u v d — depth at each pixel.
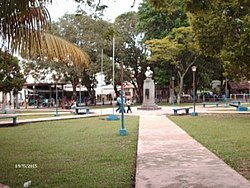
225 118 24.73
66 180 7.73
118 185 7.20
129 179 7.67
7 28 6.82
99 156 10.59
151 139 13.83
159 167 8.55
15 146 12.91
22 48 7.09
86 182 7.48
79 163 9.59
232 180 7.19
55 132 17.45
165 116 27.73
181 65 49.88
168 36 45.69
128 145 12.77
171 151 10.87
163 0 9.47
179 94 51.81
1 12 6.29
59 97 61.34
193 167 8.48
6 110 37.22
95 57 47.66
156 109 37.00
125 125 20.56
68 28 45.06
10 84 35.91
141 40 54.09
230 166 8.66
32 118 27.03
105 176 7.98
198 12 9.53
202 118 24.94
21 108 47.94
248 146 11.85
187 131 16.58
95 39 45.84
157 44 45.25
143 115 29.33
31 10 6.66
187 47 44.44
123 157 10.32
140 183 7.03
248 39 20.44
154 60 48.44
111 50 49.75
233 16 21.38
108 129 18.52
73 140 14.39
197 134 15.31
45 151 11.75
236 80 27.55
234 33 21.84
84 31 45.91
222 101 61.12
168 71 52.62
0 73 34.62
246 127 18.34
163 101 63.94
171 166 8.64
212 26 22.03
